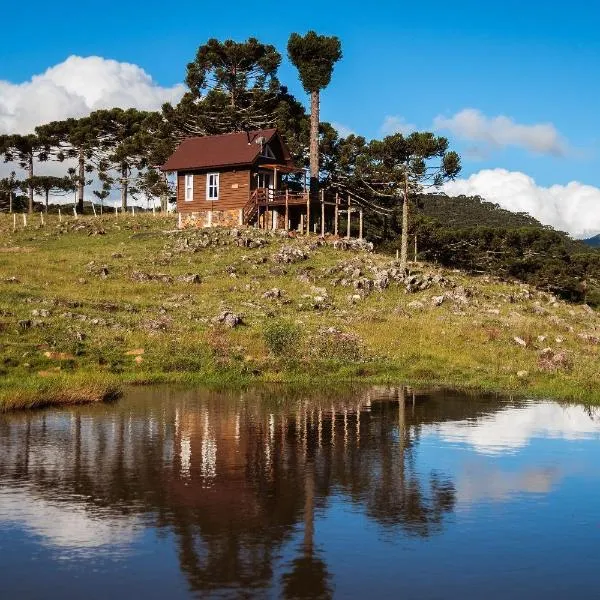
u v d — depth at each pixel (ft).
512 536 31.40
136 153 233.35
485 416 62.28
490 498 37.11
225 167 178.29
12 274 129.08
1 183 262.26
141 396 70.08
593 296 246.88
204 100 218.79
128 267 140.77
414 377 86.69
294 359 89.97
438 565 27.99
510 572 27.45
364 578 26.63
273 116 225.97
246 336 99.71
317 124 182.91
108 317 103.14
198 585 25.75
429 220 233.55
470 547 29.99
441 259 237.25
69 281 128.77
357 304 125.59
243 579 26.35
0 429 52.34
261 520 32.89
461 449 48.83
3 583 25.72
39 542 29.71
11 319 93.45
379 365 91.15
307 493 37.29
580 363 93.56
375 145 173.47
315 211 195.31
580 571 27.61
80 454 44.83
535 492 38.32
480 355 98.12
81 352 85.66
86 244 166.91
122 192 257.96
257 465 43.09
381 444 49.90
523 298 142.92
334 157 214.90
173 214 213.87
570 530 32.30
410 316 118.62
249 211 174.70
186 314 110.01
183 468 41.88
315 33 178.70
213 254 151.33
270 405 65.92
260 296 125.18
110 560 27.91
